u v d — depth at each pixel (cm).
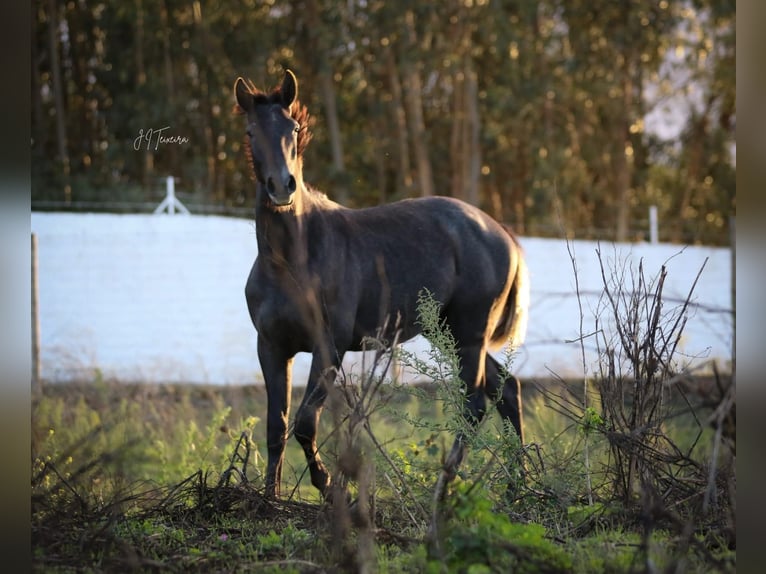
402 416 805
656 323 756
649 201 4472
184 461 1073
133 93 3962
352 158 4119
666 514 629
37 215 2255
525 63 4031
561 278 2494
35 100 3844
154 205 2538
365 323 988
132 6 3800
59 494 779
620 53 4256
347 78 4069
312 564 626
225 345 2303
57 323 2241
